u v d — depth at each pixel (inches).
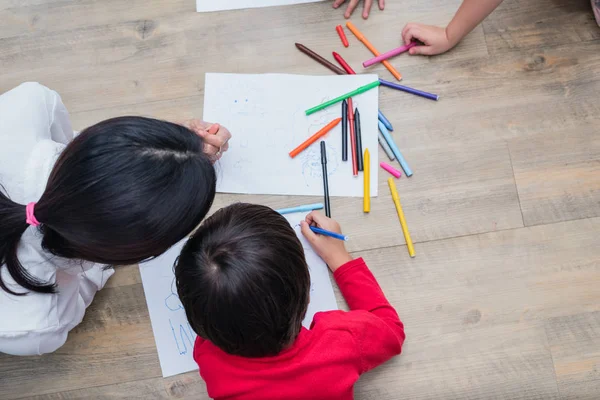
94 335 33.8
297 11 36.5
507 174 35.3
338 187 34.5
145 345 33.7
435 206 34.9
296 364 26.5
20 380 33.7
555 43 36.3
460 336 33.8
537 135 35.7
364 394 33.4
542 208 35.0
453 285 34.2
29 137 26.9
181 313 33.7
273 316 24.0
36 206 21.3
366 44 36.0
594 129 35.8
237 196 34.7
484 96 36.0
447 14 36.6
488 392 33.4
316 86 35.5
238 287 22.8
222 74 35.8
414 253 34.4
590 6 36.3
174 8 36.6
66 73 36.2
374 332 29.6
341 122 34.9
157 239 22.3
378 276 34.3
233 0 36.5
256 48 36.3
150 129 21.5
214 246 23.0
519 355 33.7
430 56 36.2
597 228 34.9
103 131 21.0
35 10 36.8
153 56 36.3
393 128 35.6
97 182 20.4
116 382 33.6
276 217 25.1
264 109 35.3
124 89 36.1
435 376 33.5
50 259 26.1
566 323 34.0
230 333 24.6
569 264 34.5
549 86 36.1
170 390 33.5
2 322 27.8
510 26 36.5
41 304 27.9
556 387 33.5
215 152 31.4
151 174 20.8
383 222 34.5
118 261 23.4
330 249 32.9
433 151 35.4
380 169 35.0
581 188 35.2
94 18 36.6
